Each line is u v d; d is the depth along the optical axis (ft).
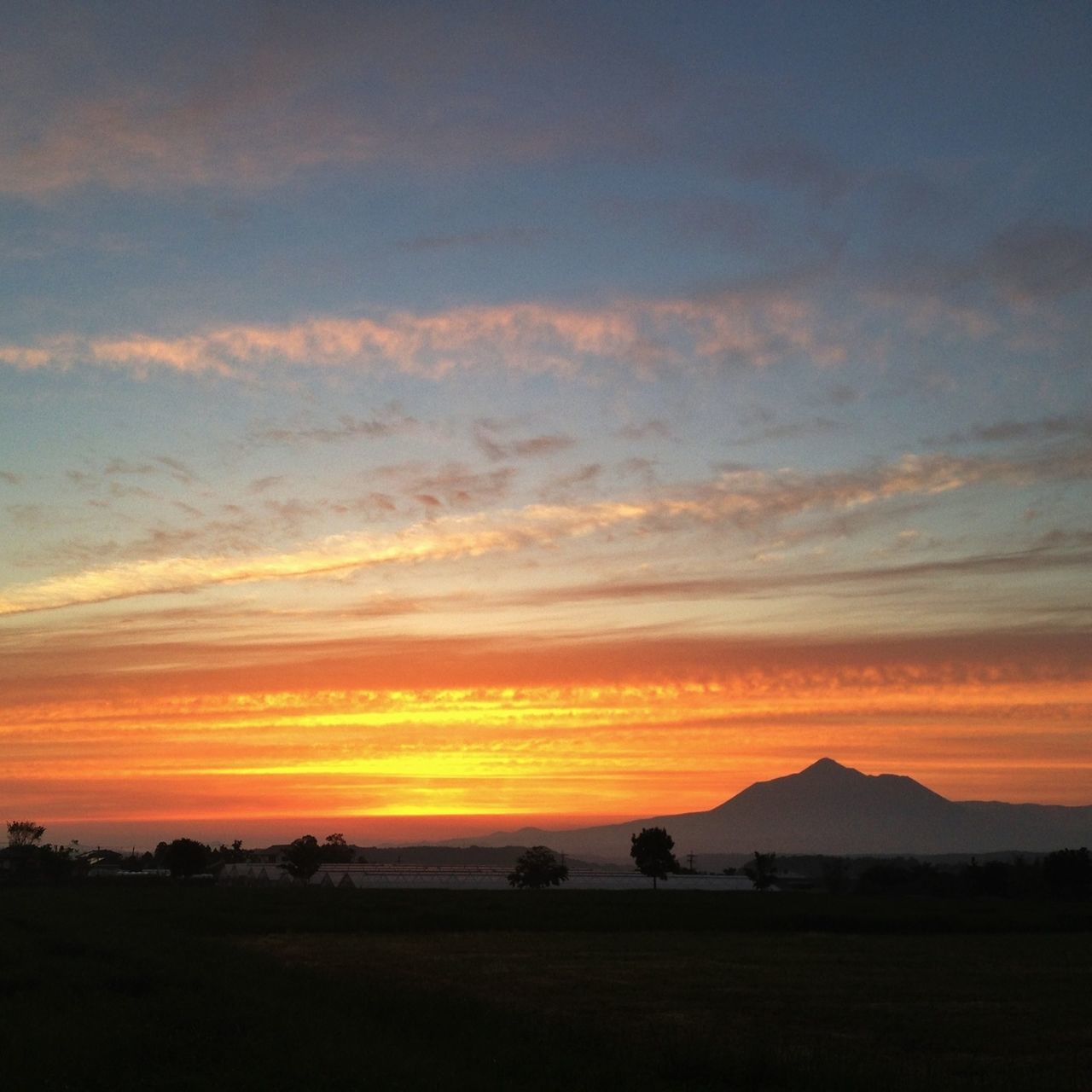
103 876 572.92
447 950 177.68
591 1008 110.01
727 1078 66.18
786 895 467.11
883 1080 66.80
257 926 218.38
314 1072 56.90
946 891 494.59
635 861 575.79
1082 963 164.76
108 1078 56.85
